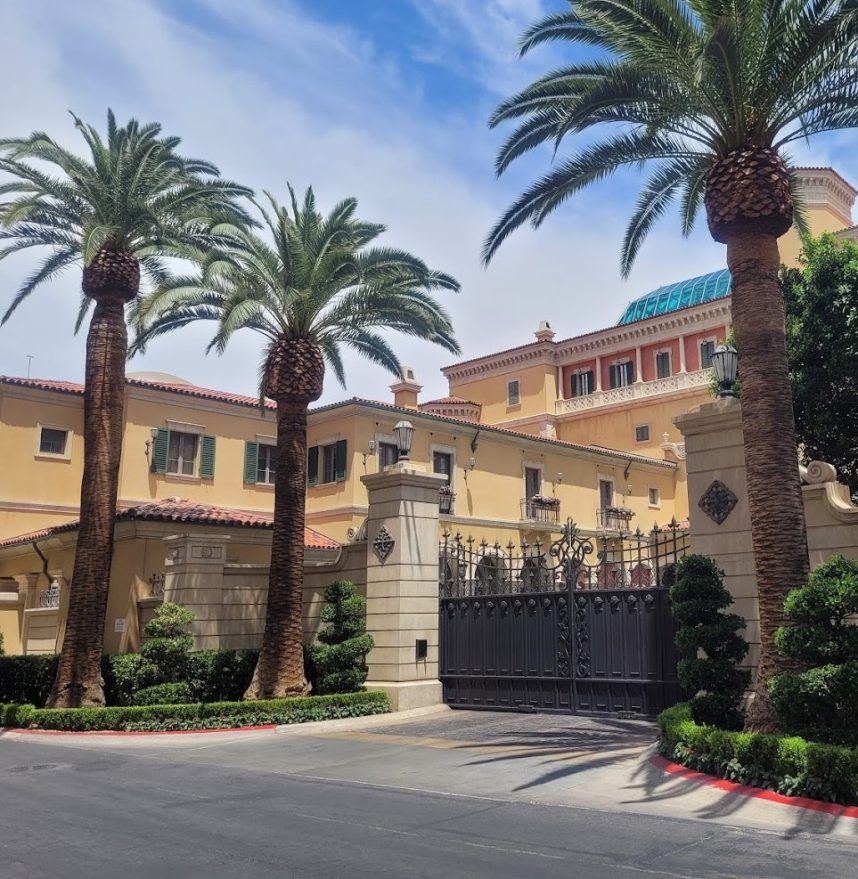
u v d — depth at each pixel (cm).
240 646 1956
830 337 1767
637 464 3931
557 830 796
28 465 2698
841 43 1198
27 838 781
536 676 1727
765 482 1120
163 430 2888
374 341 2122
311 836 778
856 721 960
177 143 2108
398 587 1830
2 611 2539
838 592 958
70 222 2062
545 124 1457
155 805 934
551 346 4675
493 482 3319
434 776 1098
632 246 1673
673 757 1084
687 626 1220
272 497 3127
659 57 1255
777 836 764
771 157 1212
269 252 1845
